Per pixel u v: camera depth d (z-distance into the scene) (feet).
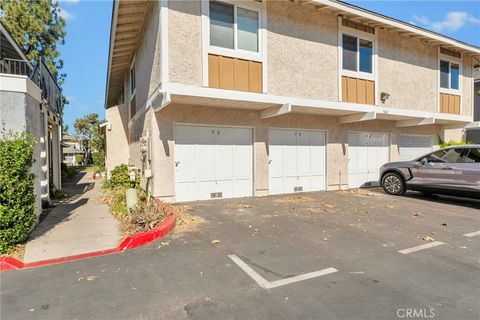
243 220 20.84
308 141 34.09
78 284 11.31
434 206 26.27
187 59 23.65
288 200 28.58
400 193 31.60
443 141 45.88
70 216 21.67
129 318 9.13
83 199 29.73
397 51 36.88
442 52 41.50
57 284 11.32
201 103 26.58
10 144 14.89
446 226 19.65
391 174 32.32
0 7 68.18
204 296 10.44
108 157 45.50
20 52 32.32
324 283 11.45
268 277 11.94
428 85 39.86
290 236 17.28
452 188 27.43
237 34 26.03
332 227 19.22
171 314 9.34
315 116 34.19
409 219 21.43
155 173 25.79
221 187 28.99
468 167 26.55
